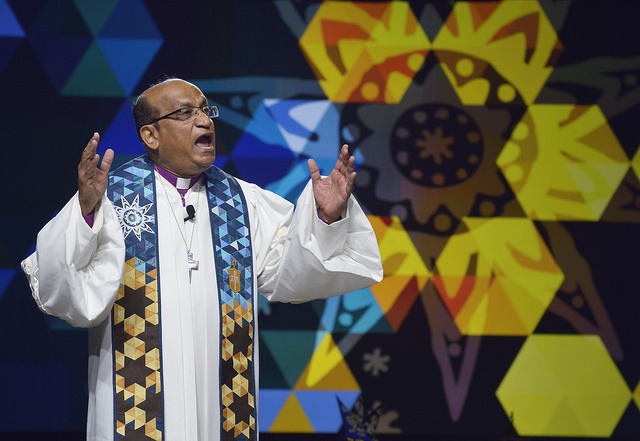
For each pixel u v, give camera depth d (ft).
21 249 24.44
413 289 25.13
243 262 13.15
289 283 12.64
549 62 25.58
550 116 25.48
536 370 24.95
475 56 25.58
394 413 24.77
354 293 25.12
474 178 25.41
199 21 25.41
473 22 25.63
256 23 25.50
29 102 24.77
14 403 24.12
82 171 10.94
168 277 12.42
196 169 12.92
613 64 25.58
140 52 25.16
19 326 24.30
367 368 24.89
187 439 11.87
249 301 13.00
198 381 12.25
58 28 25.05
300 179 25.17
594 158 25.44
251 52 25.41
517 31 25.63
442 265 25.22
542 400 24.86
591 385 24.93
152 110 12.83
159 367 12.05
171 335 12.17
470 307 25.12
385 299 25.11
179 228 12.79
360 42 25.55
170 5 25.39
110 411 11.89
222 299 12.67
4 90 24.75
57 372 24.34
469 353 24.99
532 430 24.80
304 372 24.82
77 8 25.14
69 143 24.79
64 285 11.02
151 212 12.80
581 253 25.23
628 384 24.90
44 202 24.61
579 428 24.81
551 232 25.29
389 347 24.97
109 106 24.94
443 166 25.44
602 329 25.05
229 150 25.13
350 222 12.68
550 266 25.21
